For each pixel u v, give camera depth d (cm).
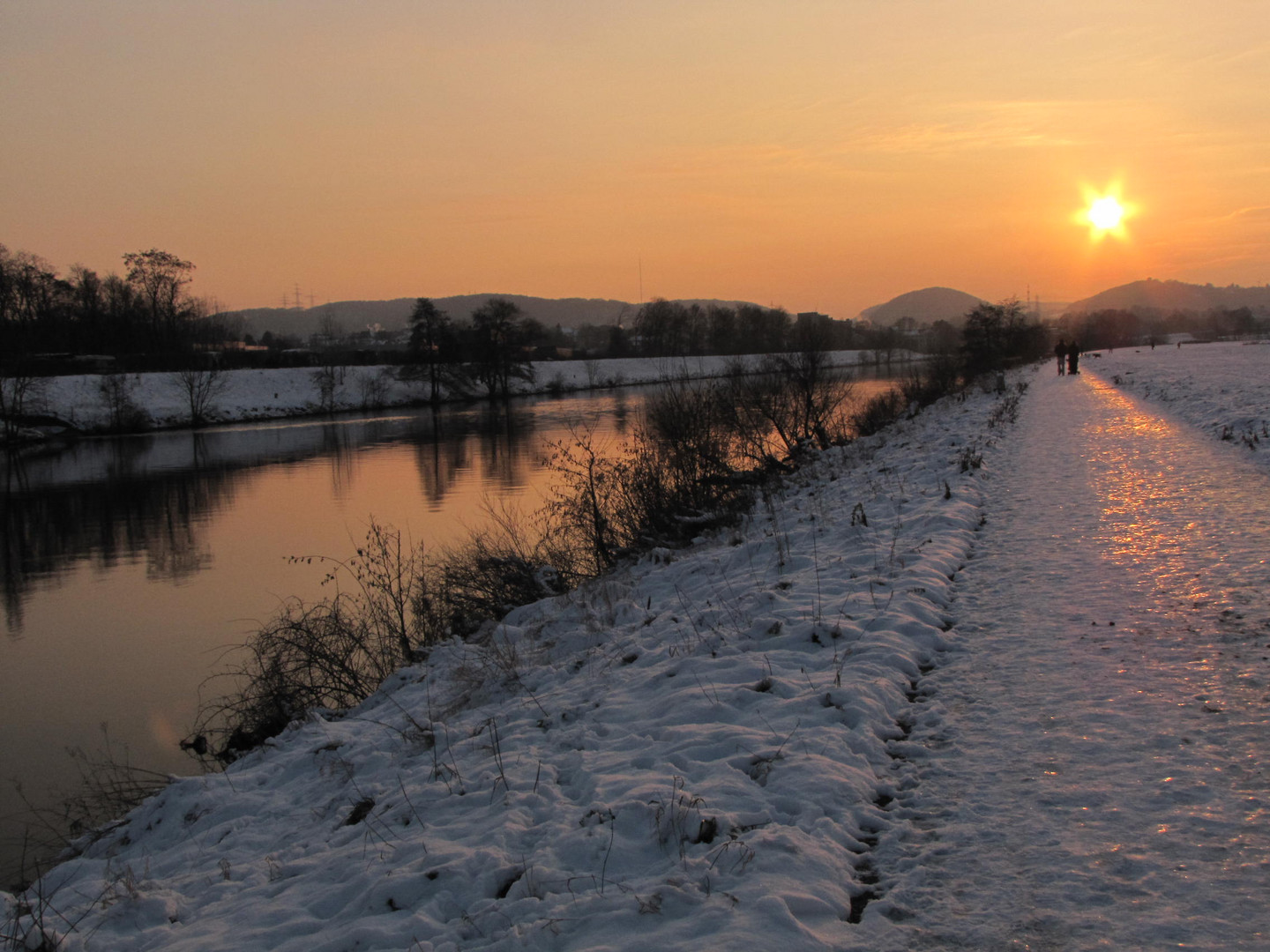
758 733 539
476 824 496
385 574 1537
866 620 719
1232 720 482
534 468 3997
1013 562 867
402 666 1165
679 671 700
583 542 1609
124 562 2577
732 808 450
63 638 1823
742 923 350
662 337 11981
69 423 6450
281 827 616
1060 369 4622
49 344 8962
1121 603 703
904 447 2109
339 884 466
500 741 644
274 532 2872
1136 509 1049
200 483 4069
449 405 8625
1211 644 593
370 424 6875
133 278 9769
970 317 6244
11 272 8962
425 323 8925
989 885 368
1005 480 1373
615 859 423
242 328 14200
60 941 455
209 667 1579
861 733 520
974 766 473
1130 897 348
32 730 1316
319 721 876
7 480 4366
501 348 9075
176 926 464
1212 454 1419
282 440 5872
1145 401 2630
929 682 598
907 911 358
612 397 8638
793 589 867
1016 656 621
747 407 2269
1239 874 353
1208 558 795
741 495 1678
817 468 2025
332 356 9588
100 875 600
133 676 1562
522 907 390
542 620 1091
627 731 604
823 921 354
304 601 1909
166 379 7481
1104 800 420
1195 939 320
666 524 1563
